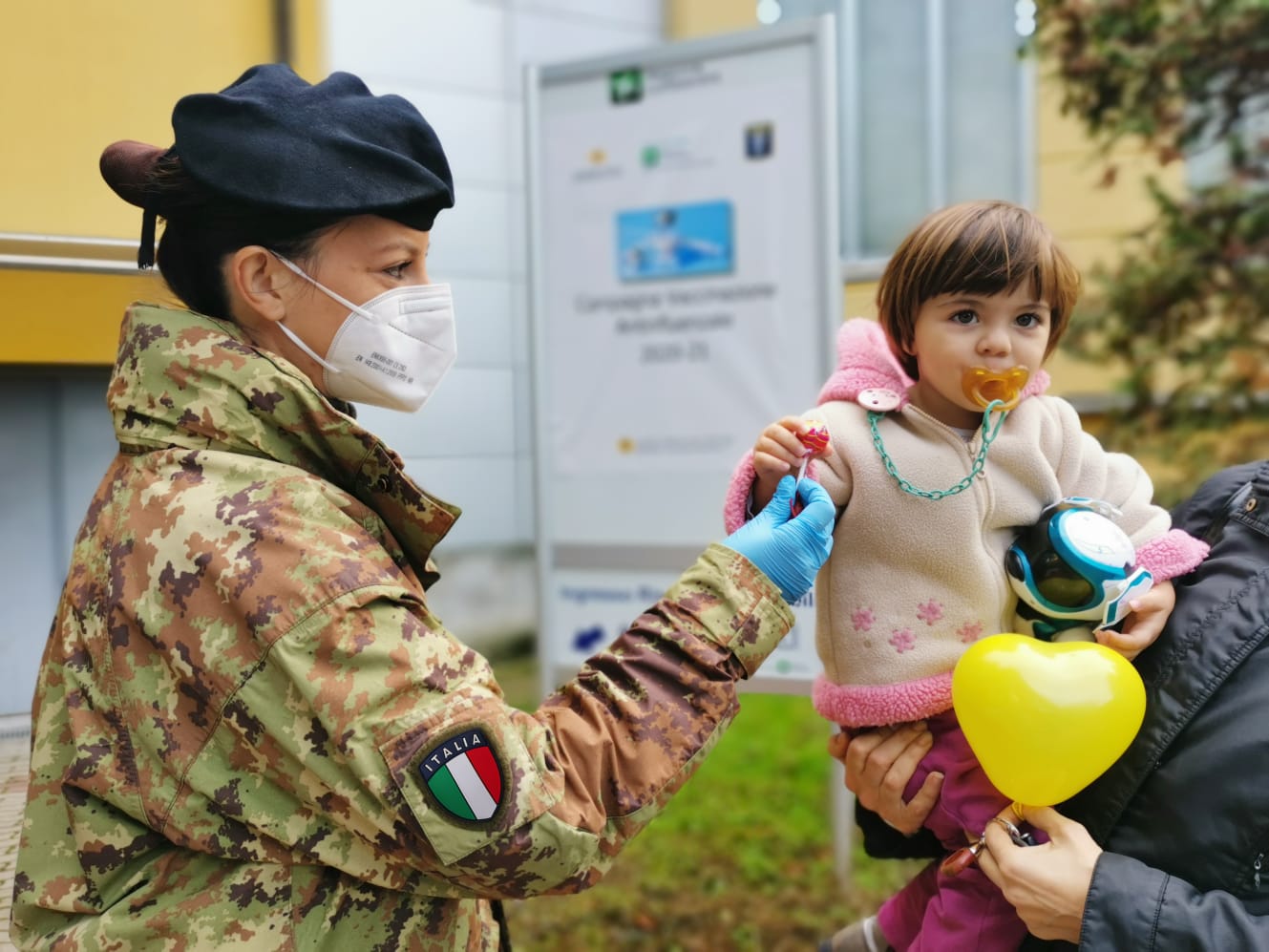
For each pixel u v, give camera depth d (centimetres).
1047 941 146
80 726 118
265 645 110
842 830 382
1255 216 425
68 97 203
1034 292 153
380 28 506
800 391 351
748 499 160
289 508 115
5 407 218
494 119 541
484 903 146
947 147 561
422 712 111
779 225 350
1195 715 134
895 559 159
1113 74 410
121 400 123
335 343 132
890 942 174
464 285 455
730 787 479
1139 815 135
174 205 125
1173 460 468
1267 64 395
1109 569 143
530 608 612
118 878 119
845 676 163
